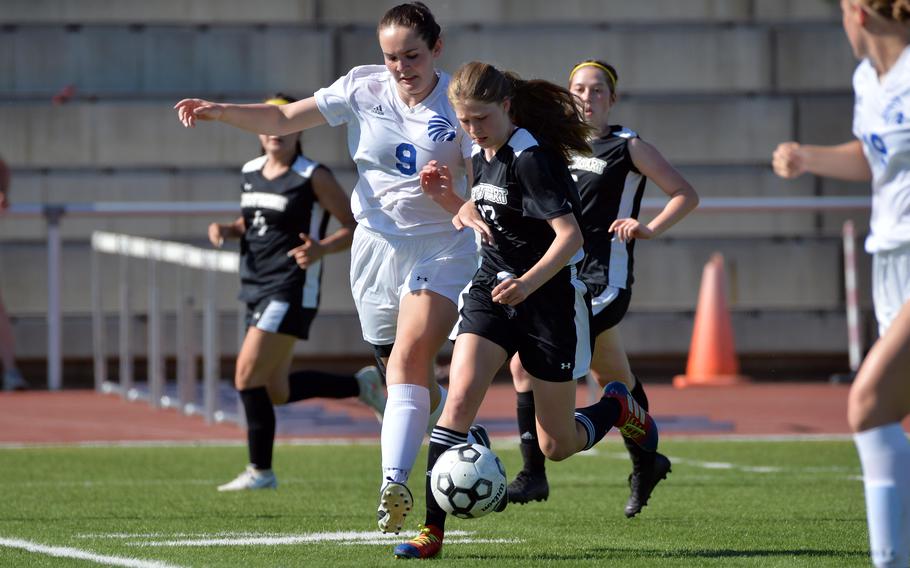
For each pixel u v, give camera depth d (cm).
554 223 1647
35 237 5747
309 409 4316
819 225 5994
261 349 2577
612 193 2186
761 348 5853
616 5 6125
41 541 1850
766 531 1961
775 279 5916
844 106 6044
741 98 6019
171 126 5888
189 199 5841
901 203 1370
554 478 2777
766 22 6141
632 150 2175
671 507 2280
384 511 1698
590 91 2181
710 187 5962
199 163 5903
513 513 2200
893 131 1344
